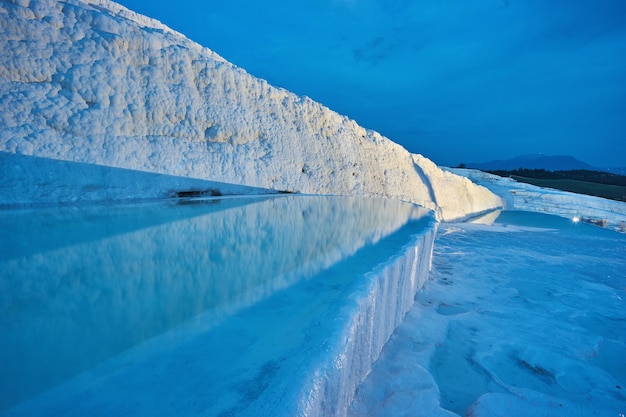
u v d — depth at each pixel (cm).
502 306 409
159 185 473
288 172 710
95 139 411
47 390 107
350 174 875
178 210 404
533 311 399
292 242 319
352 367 183
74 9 432
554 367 271
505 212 1655
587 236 1149
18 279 178
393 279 271
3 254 209
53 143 372
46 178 359
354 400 190
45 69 389
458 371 256
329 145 850
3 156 333
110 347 133
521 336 325
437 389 219
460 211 1362
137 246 251
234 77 634
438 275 524
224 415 103
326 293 208
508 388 237
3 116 346
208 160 557
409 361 248
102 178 409
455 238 931
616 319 390
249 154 632
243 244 295
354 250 312
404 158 1170
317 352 142
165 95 508
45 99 379
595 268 660
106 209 375
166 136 504
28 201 342
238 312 176
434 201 1228
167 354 134
